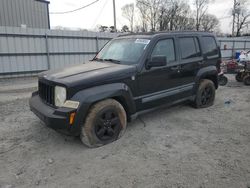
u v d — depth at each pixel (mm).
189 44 5574
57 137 4359
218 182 2932
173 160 3496
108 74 4023
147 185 2900
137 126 4891
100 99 3852
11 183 2990
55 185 2943
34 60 14453
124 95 4188
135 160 3514
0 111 6078
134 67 4363
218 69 6500
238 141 4137
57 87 3775
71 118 3596
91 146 3918
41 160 3555
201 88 5934
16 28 13453
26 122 5184
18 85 10938
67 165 3406
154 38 4773
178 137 4336
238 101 6977
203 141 4156
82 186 2912
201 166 3314
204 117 5461
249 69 10078
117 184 2938
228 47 26344
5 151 3838
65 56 15742
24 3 19891
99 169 3287
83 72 4094
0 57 13258
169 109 6062
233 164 3354
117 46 5207
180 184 2904
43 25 22172
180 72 5246
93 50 17078
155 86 4758
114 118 4133
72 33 15766
